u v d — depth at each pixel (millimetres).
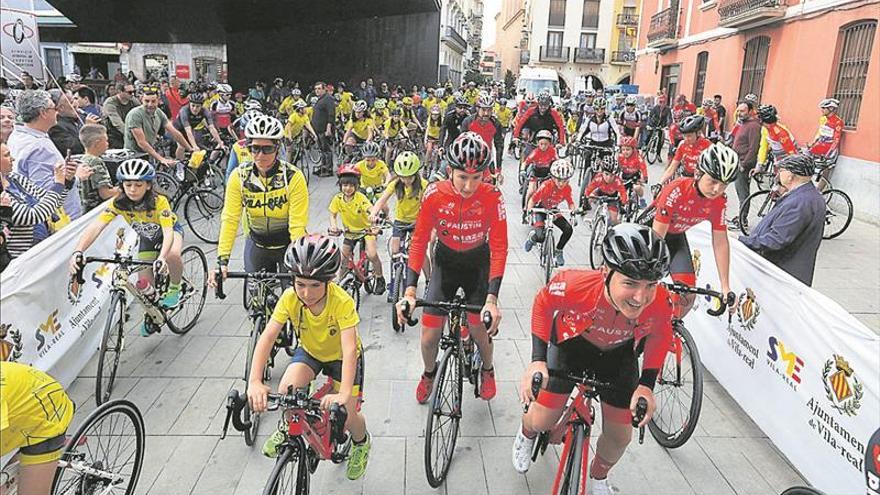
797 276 4145
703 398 4078
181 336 4754
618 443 2705
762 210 8430
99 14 19359
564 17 42656
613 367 2645
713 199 3658
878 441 2602
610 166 6523
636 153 7719
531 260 6938
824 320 3014
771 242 4078
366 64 25156
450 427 3230
